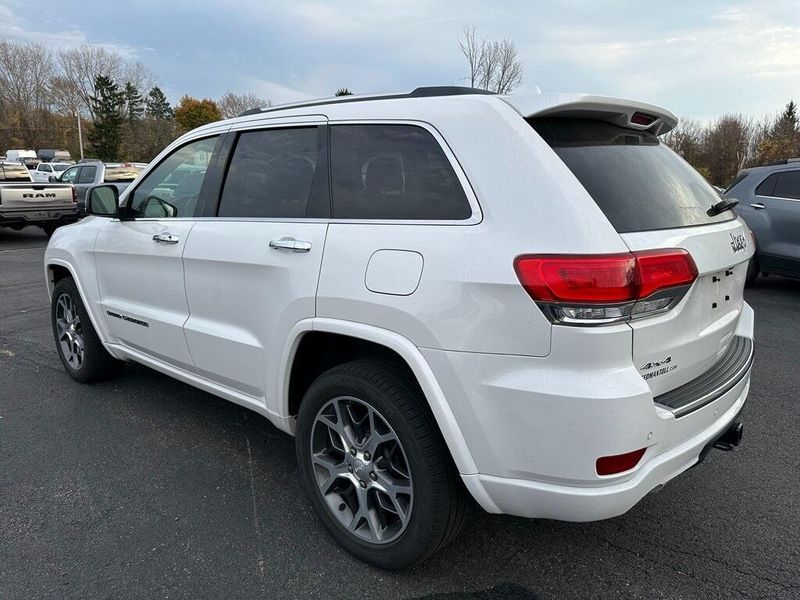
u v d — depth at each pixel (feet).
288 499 9.81
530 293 6.26
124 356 13.21
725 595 7.63
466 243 6.79
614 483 6.39
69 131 225.76
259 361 9.28
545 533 8.93
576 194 6.53
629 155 7.70
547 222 6.41
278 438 11.97
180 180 11.23
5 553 8.42
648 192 7.32
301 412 8.66
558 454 6.33
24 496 9.84
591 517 6.47
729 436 8.20
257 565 8.20
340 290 7.76
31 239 45.39
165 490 10.03
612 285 6.11
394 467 7.84
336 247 7.98
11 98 231.09
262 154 9.70
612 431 6.14
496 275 6.46
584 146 7.27
